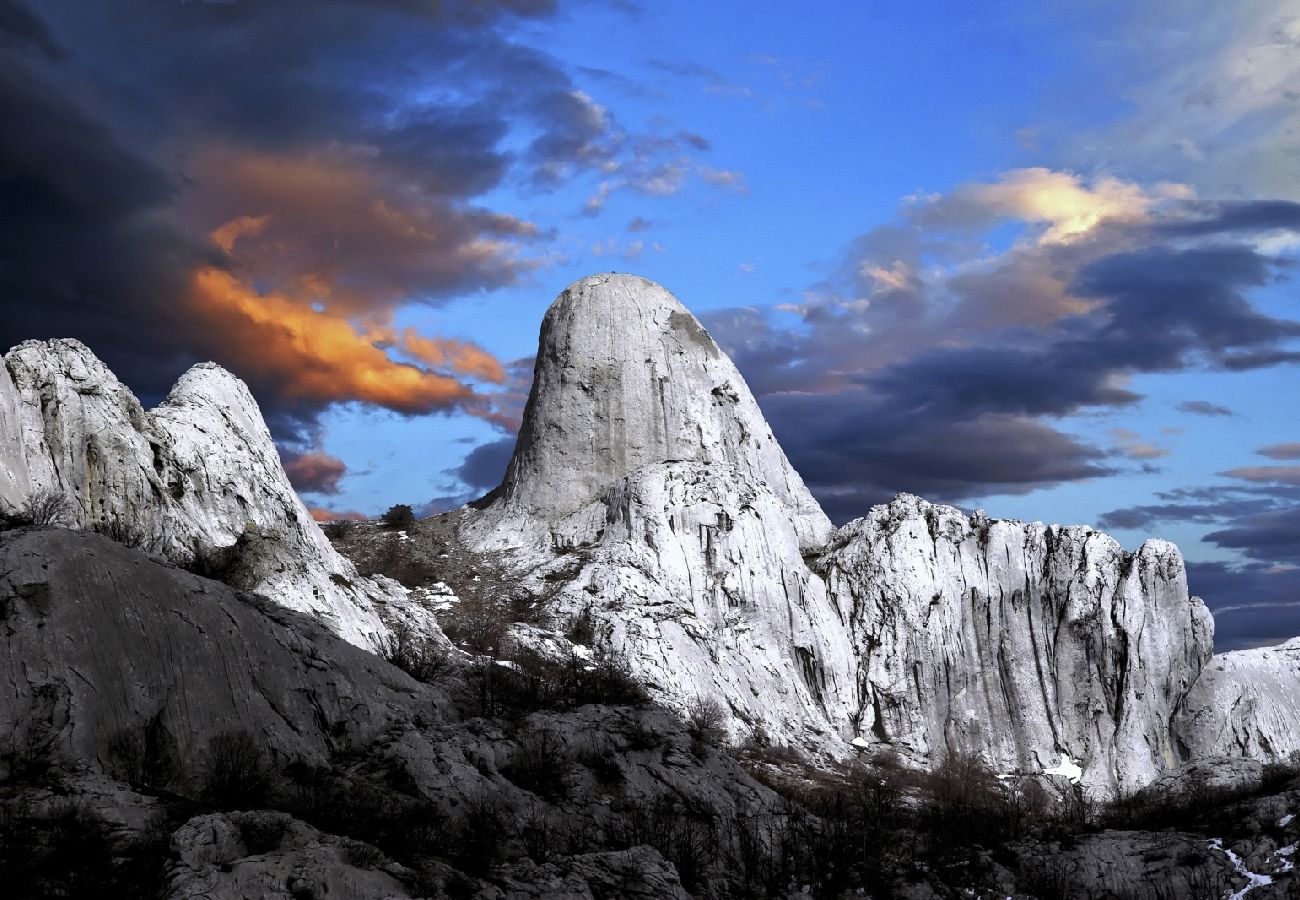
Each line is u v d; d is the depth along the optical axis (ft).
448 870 147.43
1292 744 299.79
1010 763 296.10
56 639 154.51
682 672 264.72
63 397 219.41
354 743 177.27
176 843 133.90
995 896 172.04
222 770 158.10
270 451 264.31
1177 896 167.73
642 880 155.43
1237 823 178.91
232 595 176.96
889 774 265.13
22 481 203.31
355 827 156.46
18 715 148.97
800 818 191.62
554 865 154.40
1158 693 300.61
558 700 216.33
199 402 255.29
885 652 297.33
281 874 133.69
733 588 290.35
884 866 178.50
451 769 174.91
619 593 276.62
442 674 218.59
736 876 174.60
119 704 156.04
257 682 170.81
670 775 193.36
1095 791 284.00
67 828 135.64
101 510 219.61
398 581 294.46
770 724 274.98
